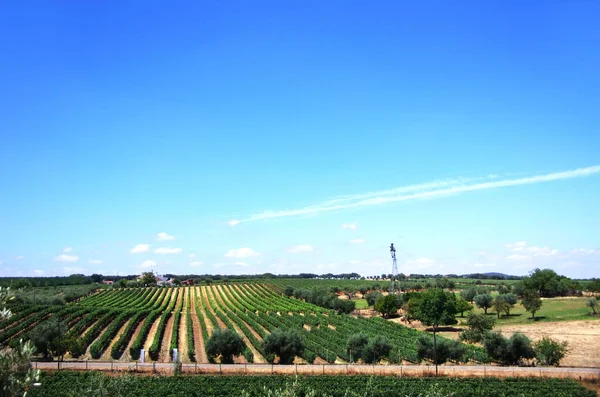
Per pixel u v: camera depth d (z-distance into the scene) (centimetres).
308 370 7325
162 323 11956
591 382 6594
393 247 16675
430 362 8406
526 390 6075
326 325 12319
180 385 6300
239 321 12550
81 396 3641
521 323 11619
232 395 5897
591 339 9412
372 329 11762
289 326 12425
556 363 7706
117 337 10575
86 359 8619
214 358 8888
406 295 15475
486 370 7150
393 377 6706
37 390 5753
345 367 7606
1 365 1723
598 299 13250
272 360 8288
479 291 17225
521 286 17425
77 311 12581
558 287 16638
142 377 6725
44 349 8312
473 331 9725
